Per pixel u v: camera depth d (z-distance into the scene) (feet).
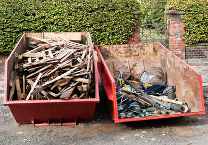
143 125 15.61
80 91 13.75
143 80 19.49
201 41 29.60
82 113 14.93
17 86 14.12
